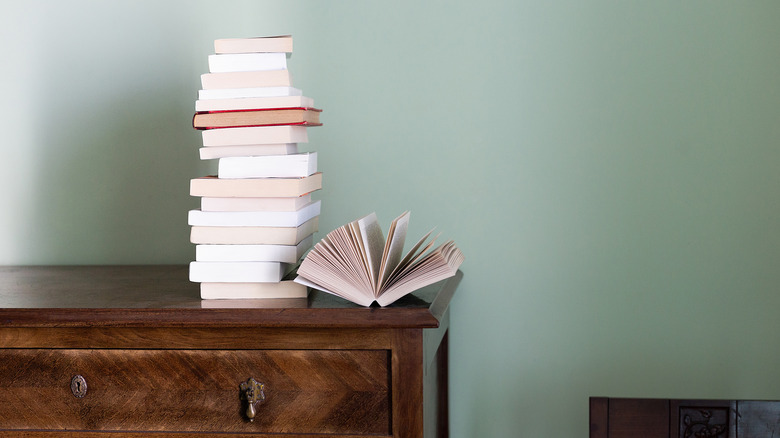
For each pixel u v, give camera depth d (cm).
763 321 160
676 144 160
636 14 159
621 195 162
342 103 168
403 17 165
